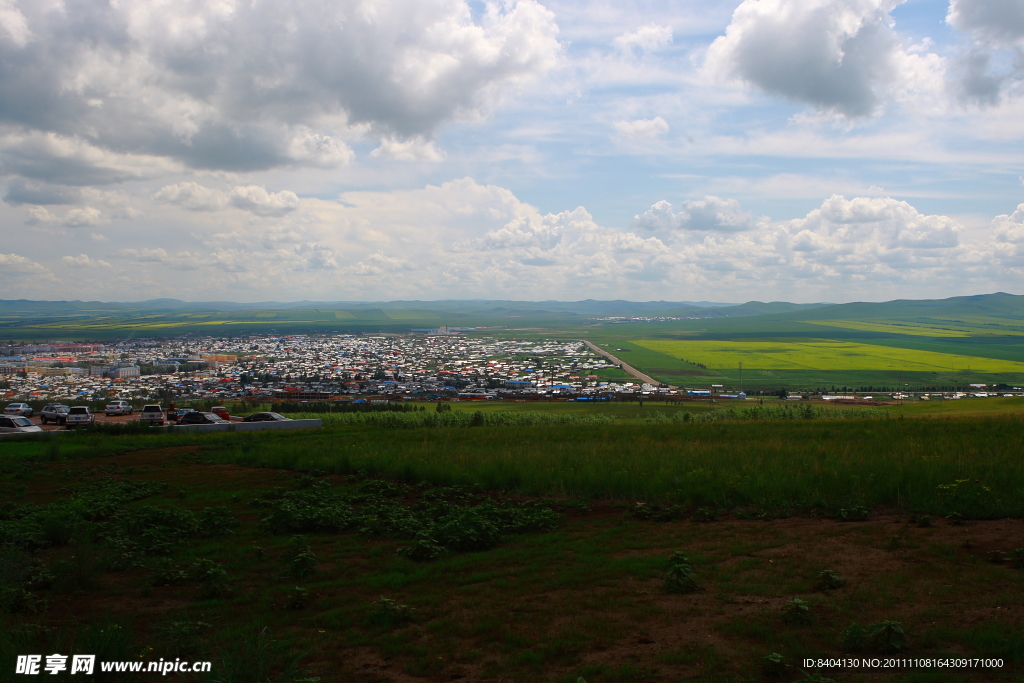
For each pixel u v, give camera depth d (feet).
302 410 341.82
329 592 41.37
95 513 65.46
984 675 26.23
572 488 73.97
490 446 110.11
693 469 76.07
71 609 38.52
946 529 50.70
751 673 27.35
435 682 27.78
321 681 27.99
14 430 169.68
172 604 39.70
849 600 35.58
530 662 29.40
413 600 38.86
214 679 26.04
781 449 90.22
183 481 93.50
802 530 52.85
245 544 55.31
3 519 63.05
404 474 87.71
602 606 36.68
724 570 42.83
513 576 43.70
